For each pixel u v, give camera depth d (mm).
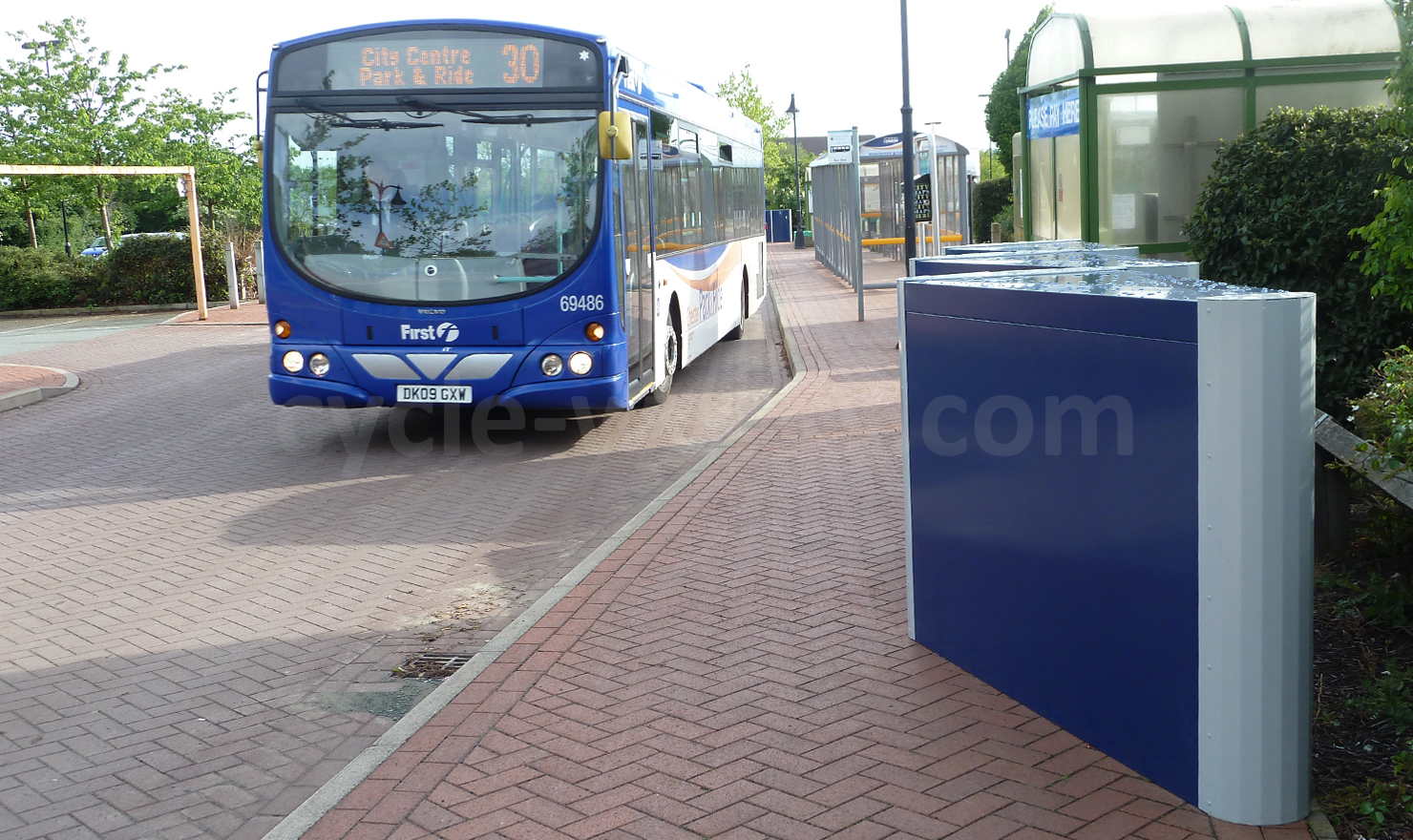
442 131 10156
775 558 6883
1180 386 3773
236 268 28891
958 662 5199
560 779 4266
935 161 24516
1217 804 3830
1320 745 4379
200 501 9258
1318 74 10578
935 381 5176
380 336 10234
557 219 10141
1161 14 10688
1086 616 4332
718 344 19344
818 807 4004
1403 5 4973
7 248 29500
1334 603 5691
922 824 3861
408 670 5688
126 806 4383
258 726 5070
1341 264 7594
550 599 6297
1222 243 8078
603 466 10227
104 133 32906
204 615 6531
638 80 11312
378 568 7355
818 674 5160
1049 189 12367
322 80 10234
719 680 5133
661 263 12359
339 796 4195
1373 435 5523
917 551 5441
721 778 4230
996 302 4688
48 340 22641
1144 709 4094
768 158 62656
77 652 5996
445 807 4094
